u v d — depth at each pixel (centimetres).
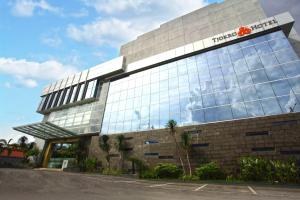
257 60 2438
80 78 4441
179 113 2739
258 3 3027
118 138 2992
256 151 1995
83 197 693
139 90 3447
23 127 3594
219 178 1969
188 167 2322
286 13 2538
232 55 2689
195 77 2867
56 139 4116
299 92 1989
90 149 3422
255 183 1595
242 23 3042
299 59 2156
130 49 4353
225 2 3400
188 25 3678
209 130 2367
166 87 3108
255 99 2220
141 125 3042
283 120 1959
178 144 2534
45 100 4866
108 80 4053
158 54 3509
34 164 3962
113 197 734
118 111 3488
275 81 2188
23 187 849
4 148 3806
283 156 1841
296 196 921
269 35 2536
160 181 1769
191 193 976
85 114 3903
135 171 2708
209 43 2966
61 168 3612
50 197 652
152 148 2752
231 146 2150
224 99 2442
